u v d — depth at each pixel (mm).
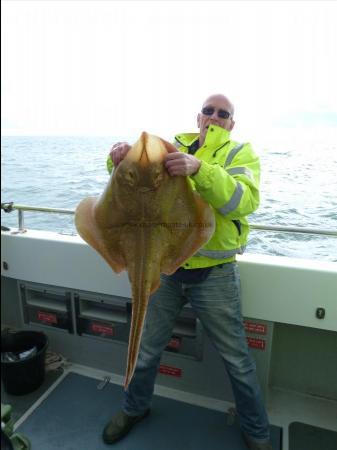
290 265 1858
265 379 2059
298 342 2145
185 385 2209
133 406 1869
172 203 1209
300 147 2256
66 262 2311
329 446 1835
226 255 1616
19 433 1900
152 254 1224
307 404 2129
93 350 2426
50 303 2520
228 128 1793
